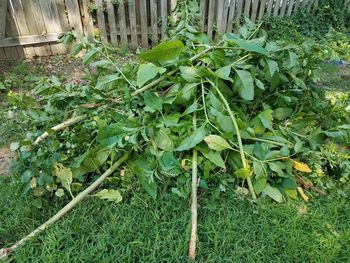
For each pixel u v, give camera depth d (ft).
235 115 7.43
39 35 13.73
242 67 7.39
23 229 6.09
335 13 18.34
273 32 16.93
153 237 5.90
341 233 6.15
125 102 7.67
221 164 6.61
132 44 15.43
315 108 8.51
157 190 6.67
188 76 7.34
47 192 6.57
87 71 9.80
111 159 6.77
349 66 13.88
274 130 7.78
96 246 5.68
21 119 8.33
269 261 5.64
